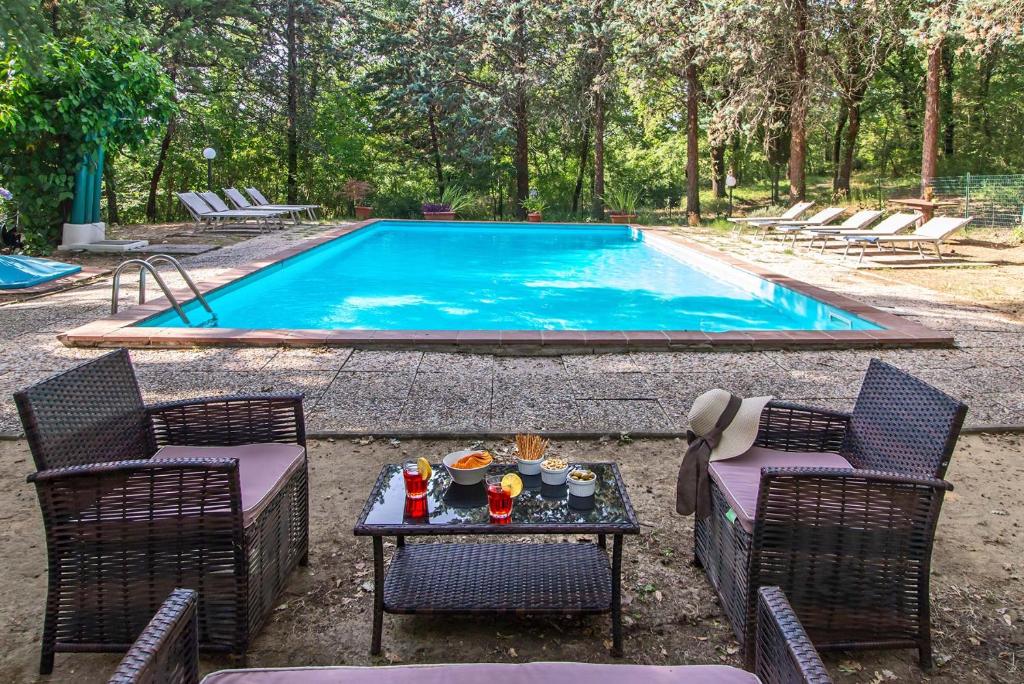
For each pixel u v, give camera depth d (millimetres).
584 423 4535
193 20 17031
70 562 2359
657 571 2992
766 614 1634
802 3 15086
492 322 8469
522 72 19609
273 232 14633
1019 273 9961
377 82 21266
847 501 2357
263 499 2520
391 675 1804
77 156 10984
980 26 11594
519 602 2641
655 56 17484
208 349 6125
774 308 9211
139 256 10961
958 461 4051
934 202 14078
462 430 4367
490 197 22391
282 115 20188
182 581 2391
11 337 6449
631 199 19906
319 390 5105
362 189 20500
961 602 2791
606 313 8961
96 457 2592
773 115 18078
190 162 20422
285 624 2652
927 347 6270
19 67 9742
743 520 2451
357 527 2398
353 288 10508
